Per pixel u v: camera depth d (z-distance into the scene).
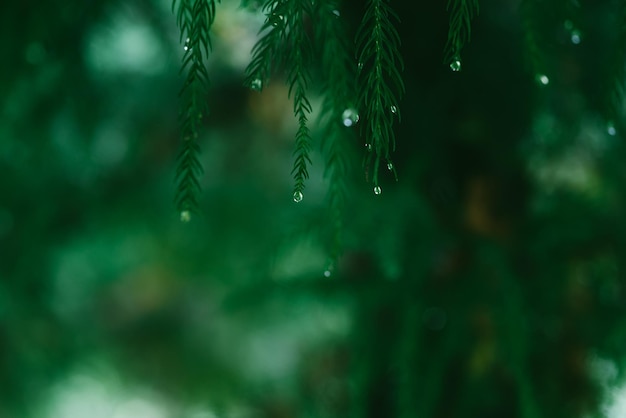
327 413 0.89
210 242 1.22
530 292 0.79
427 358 0.78
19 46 0.78
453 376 0.80
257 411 0.92
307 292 0.81
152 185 1.16
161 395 1.37
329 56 0.60
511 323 0.76
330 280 0.81
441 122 0.80
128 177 1.13
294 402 0.92
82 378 1.29
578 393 0.79
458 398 0.79
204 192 1.21
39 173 1.03
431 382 0.77
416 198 0.78
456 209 0.81
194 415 1.22
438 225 0.80
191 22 0.56
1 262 1.10
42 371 1.21
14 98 0.81
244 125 1.10
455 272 0.80
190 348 1.38
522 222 0.82
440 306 0.79
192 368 1.36
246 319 1.28
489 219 0.81
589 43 0.79
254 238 1.19
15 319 1.15
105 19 0.82
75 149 0.97
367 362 0.81
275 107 1.08
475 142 0.81
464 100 0.80
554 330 0.79
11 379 1.17
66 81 0.83
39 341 1.19
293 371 0.95
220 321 1.35
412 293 0.78
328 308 0.83
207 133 1.11
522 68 0.79
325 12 0.60
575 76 0.80
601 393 0.79
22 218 1.08
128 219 1.15
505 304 0.77
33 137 0.89
